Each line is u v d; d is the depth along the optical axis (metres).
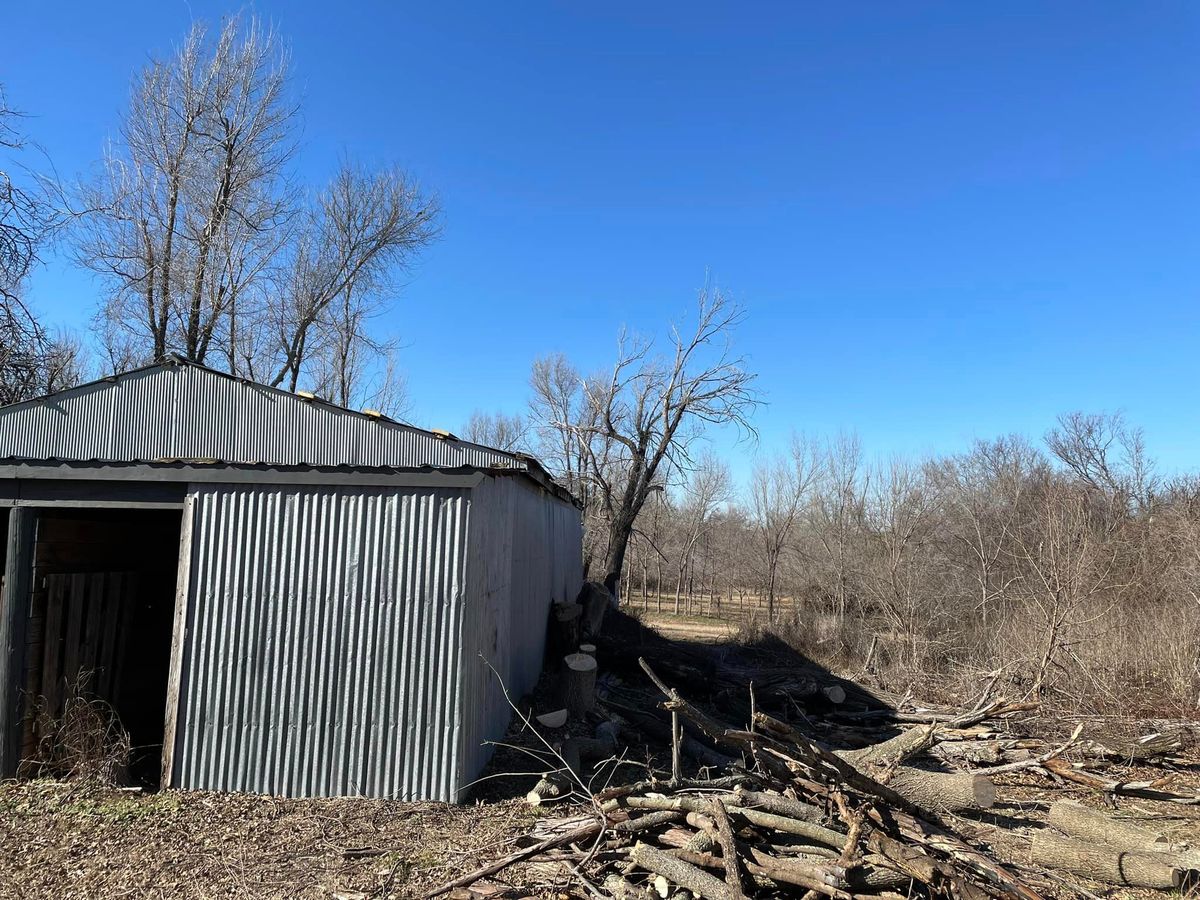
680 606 34.75
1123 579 13.95
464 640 6.27
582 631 12.67
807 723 10.59
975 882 4.45
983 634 14.27
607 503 24.42
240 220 21.23
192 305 20.53
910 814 5.21
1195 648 10.59
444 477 6.36
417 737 6.20
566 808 6.09
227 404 11.52
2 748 6.45
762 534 29.41
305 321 23.69
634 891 4.46
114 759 6.54
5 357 13.00
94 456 11.30
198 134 20.70
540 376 28.17
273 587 6.41
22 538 6.69
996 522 18.31
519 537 9.25
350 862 5.07
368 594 6.36
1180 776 8.28
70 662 7.18
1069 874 5.62
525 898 4.54
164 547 8.93
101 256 19.78
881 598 16.30
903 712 11.05
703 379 22.31
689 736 8.34
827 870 4.32
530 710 9.05
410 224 25.28
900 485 19.23
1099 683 10.41
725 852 4.39
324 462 11.40
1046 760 7.99
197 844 5.31
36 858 5.10
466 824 5.72
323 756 6.23
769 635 17.56
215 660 6.36
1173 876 5.22
